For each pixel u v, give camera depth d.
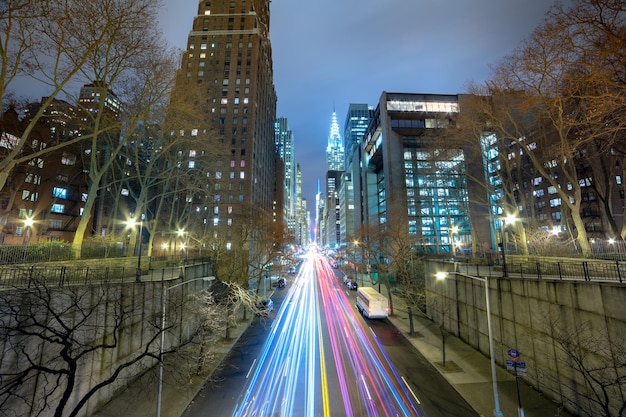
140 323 16.25
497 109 30.06
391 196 61.03
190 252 45.59
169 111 27.67
